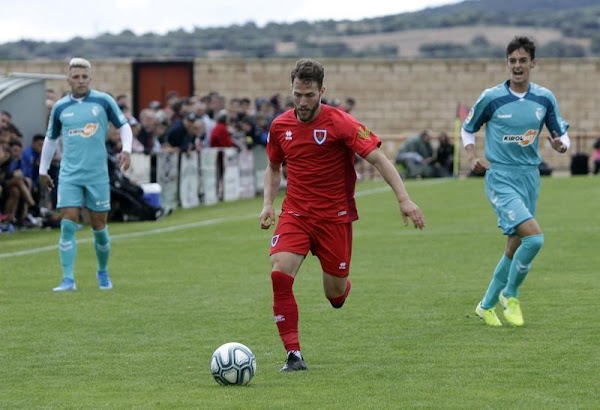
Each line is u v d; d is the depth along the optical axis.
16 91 52.69
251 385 19.25
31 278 34.44
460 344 22.95
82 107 31.47
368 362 21.22
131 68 104.25
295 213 20.84
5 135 48.62
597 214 55.03
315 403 17.70
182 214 58.16
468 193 69.81
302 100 20.14
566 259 37.50
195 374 20.33
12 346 23.27
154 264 37.84
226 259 39.16
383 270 35.38
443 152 88.50
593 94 107.50
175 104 66.50
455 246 42.03
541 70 107.81
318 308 27.78
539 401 17.77
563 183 78.31
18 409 17.62
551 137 26.00
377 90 108.75
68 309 28.12
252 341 23.62
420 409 17.27
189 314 27.22
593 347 22.36
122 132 31.98
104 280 32.16
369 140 20.44
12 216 49.38
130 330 25.08
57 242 45.00
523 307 27.58
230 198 68.44
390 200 65.81
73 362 21.58
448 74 108.06
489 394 18.30
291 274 20.62
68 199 31.56
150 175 58.06
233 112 72.75
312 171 20.72
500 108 25.59
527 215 24.84
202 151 64.19
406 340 23.48
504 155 25.69
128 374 20.41
